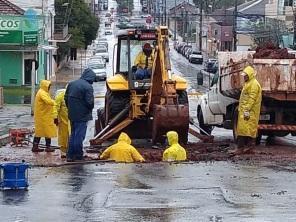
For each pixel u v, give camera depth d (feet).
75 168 46.65
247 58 63.93
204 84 192.95
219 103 73.31
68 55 288.10
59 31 248.32
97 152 58.49
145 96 65.26
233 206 33.99
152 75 60.64
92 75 51.16
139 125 67.36
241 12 319.88
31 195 36.70
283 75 61.11
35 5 222.69
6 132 84.79
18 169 38.17
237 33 292.20
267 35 246.88
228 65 67.26
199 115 80.53
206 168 46.60
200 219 31.22
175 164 48.65
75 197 36.32
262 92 61.26
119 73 68.28
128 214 32.27
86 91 50.52
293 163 49.60
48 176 43.01
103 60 235.20
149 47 67.15
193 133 65.77
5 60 193.06
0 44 190.08
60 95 55.72
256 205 34.19
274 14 268.21
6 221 30.89
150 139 68.85
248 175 43.55
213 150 58.54
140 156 51.01
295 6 245.24
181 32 453.58
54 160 52.08
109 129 65.57
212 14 336.90
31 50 190.90
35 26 191.52
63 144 55.88
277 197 36.22
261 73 61.26
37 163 49.78
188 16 408.05
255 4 332.60
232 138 74.08
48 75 221.25
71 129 51.29
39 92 58.80
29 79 195.93
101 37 406.21
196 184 40.22
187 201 35.22
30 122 103.14
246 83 55.26
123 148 50.67
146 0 563.07
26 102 148.25
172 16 414.41
